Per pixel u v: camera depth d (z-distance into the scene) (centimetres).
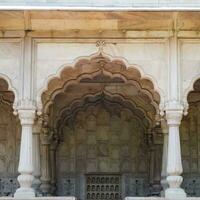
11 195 1548
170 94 1202
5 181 1559
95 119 1630
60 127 1608
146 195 1602
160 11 1143
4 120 1584
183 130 1595
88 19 1187
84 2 1193
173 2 1188
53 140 1570
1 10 1142
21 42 1218
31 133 1193
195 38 1219
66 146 1620
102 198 1606
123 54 1216
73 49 1219
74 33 1219
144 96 1562
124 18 1179
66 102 1574
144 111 1572
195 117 1597
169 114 1192
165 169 1299
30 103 1195
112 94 1565
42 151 1492
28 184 1174
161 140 1564
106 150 1625
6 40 1218
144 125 1612
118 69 1321
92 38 1220
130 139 1627
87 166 1616
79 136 1627
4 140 1577
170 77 1207
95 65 1297
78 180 1611
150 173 1586
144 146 1619
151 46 1220
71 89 1567
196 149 1587
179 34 1217
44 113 1341
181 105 1195
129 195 1605
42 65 1213
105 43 1219
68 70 1264
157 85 1209
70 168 1614
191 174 1574
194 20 1190
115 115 1630
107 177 1617
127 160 1619
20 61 1214
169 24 1204
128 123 1625
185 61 1216
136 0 1190
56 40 1219
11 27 1213
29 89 1202
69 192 1603
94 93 1572
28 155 1180
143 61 1216
